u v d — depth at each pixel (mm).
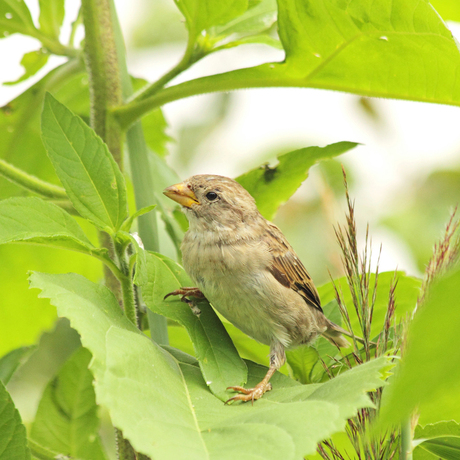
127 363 4211
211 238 4336
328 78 4281
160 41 4523
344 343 4316
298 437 3748
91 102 4289
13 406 4223
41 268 4379
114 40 4293
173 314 4258
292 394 4227
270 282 4328
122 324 4234
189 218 4344
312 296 4352
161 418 4184
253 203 4352
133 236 4250
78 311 4215
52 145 4246
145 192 4293
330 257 4297
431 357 1812
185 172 4539
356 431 4215
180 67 4285
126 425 3910
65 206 4285
